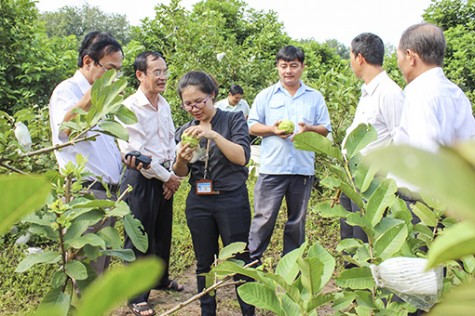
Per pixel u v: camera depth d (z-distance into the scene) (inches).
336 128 235.0
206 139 130.4
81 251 73.2
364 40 146.3
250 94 341.1
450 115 104.5
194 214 132.9
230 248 82.6
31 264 68.9
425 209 73.5
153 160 141.8
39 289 165.3
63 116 115.3
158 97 151.6
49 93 356.2
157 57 141.7
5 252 185.8
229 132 132.9
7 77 335.9
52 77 349.4
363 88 149.2
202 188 131.0
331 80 261.4
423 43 111.7
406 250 67.0
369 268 59.5
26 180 11.6
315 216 234.8
